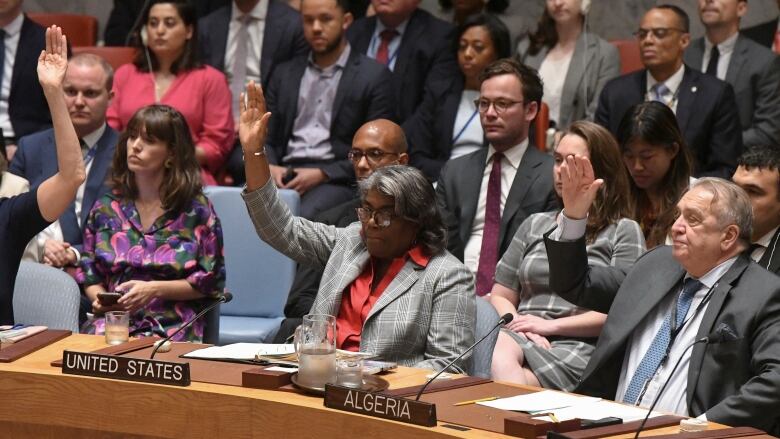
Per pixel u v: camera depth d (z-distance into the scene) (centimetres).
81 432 688
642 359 812
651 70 1388
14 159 1284
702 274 801
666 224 1048
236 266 1205
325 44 1452
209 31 1588
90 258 1063
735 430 614
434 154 1438
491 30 1423
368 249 852
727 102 1352
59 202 848
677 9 1377
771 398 721
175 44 1445
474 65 1422
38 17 1739
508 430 591
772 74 1427
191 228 1055
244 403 648
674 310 812
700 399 764
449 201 1227
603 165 1027
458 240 1192
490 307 880
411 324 823
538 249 1048
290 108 1473
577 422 602
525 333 1007
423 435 596
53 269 976
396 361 827
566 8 1478
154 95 1445
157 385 668
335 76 1464
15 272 867
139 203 1064
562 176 842
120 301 1001
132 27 1753
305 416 631
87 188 1245
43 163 1277
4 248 858
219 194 1211
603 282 866
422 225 844
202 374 699
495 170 1209
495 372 955
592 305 873
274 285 1203
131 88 1455
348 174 1420
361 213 842
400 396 646
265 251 1205
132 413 674
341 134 1453
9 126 1507
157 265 1038
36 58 1512
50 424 691
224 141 1455
